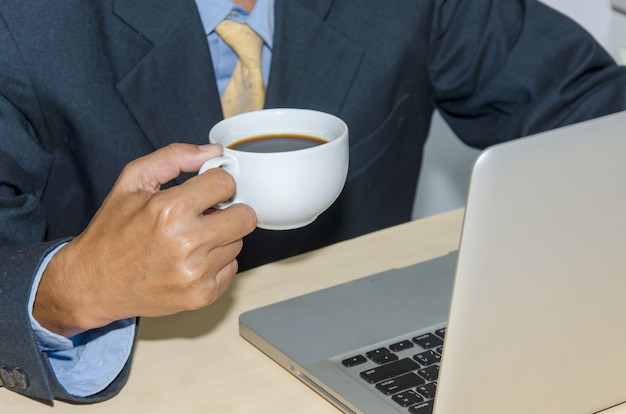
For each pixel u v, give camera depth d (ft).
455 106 4.67
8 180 3.37
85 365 2.69
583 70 4.16
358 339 2.75
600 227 2.07
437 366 2.59
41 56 3.48
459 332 2.03
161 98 3.66
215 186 2.34
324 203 2.46
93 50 3.58
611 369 2.37
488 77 4.47
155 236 2.33
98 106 3.62
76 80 3.55
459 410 2.15
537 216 1.97
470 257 1.94
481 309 2.01
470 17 4.44
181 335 2.92
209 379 2.70
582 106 4.10
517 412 2.25
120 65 3.65
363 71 4.21
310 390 2.64
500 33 4.43
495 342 2.08
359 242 3.52
